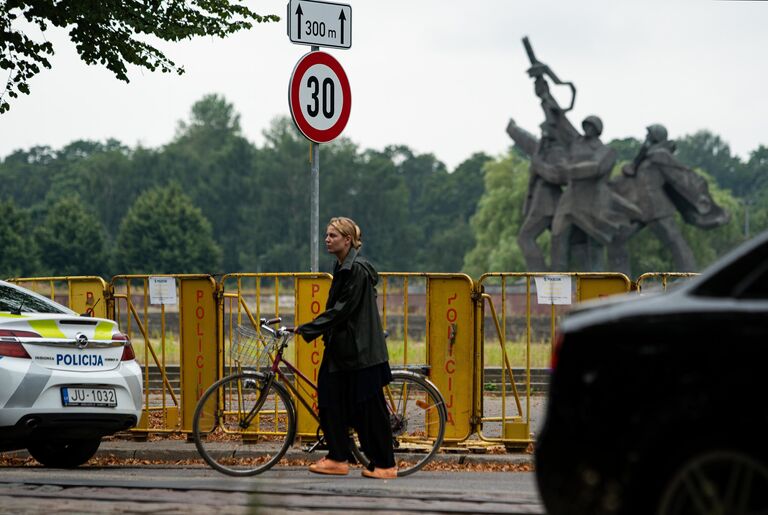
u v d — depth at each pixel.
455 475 26.52
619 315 13.60
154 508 19.61
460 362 30.17
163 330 33.09
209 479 24.97
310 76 30.02
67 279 34.44
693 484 13.05
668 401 13.13
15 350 26.05
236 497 21.19
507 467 28.67
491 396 49.00
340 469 24.83
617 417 13.30
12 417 25.81
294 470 27.19
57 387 26.39
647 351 13.32
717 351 13.05
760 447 12.88
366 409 24.70
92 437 27.09
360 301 24.53
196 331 32.12
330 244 24.75
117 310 33.94
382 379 24.73
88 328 27.22
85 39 38.22
